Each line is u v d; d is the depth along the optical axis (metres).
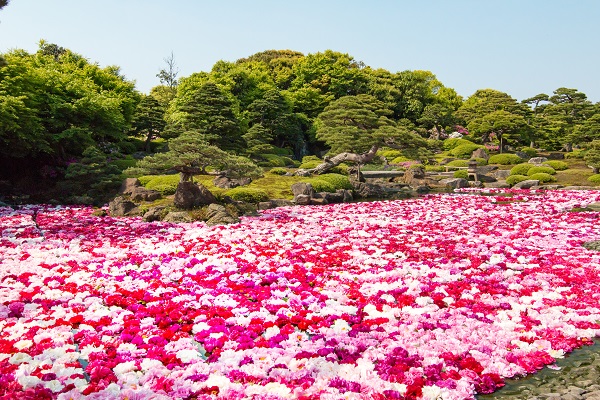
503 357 5.69
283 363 5.24
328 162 30.05
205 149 16.38
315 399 4.48
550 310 7.22
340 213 18.64
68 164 25.30
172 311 6.87
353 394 4.54
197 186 18.17
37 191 22.66
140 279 8.64
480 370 5.28
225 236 13.27
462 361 5.41
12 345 5.43
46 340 5.66
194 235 13.41
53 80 25.69
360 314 7.05
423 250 11.33
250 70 54.75
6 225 14.78
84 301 7.41
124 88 39.28
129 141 39.31
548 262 10.06
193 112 30.88
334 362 5.37
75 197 21.48
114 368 5.06
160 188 21.67
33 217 16.84
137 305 7.10
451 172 37.19
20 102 19.78
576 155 44.88
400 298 7.67
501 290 8.12
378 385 4.77
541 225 15.05
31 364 4.98
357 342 5.96
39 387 4.37
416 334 6.27
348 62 61.69
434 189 30.25
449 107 64.38
